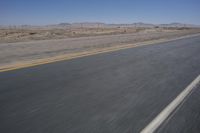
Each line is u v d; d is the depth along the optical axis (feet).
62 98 19.71
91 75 28.91
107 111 16.94
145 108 17.72
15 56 43.06
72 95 20.61
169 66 36.60
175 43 83.15
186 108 17.89
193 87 24.12
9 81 25.03
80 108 17.43
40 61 38.86
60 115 16.05
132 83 25.36
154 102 19.17
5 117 15.62
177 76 29.32
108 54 49.78
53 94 20.79
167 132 13.82
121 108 17.62
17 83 24.26
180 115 16.44
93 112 16.70
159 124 14.88
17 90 21.79
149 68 34.50
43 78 26.66
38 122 14.85
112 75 29.22
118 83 25.25
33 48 55.47
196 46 71.82
